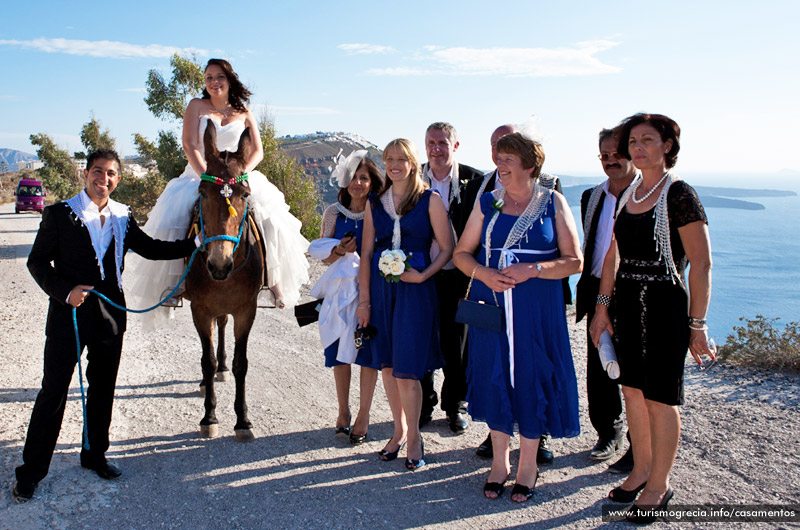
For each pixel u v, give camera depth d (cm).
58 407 367
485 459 430
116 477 393
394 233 407
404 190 410
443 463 423
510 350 356
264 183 542
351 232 443
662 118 324
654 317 326
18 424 470
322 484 390
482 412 376
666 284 326
